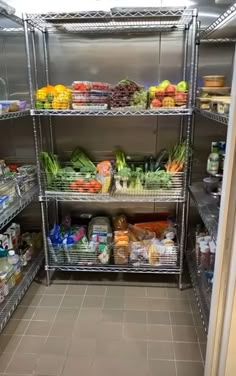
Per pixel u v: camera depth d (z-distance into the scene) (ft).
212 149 5.91
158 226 6.96
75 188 6.04
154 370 4.47
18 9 6.03
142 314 5.60
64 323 5.38
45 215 6.76
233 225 3.21
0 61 6.39
